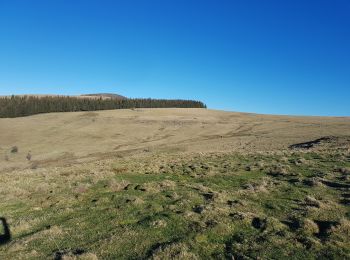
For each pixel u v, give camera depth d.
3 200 17.22
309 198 14.61
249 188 16.84
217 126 96.19
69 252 10.06
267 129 86.69
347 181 18.00
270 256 9.56
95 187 18.88
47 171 28.52
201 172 22.30
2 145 79.62
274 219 12.10
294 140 59.41
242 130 89.19
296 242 10.36
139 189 17.84
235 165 24.59
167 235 11.20
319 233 11.11
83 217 13.55
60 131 92.44
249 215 12.62
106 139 83.88
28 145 79.25
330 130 71.94
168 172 23.02
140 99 189.12
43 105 155.88
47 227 12.72
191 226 11.77
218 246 10.34
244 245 10.25
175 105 190.25
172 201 15.23
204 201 14.97
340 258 9.38
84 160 53.81
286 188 16.94
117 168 25.53
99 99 178.75
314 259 9.39
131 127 96.56
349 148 32.84
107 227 12.29
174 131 91.94
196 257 9.56
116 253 10.09
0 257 10.22
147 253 10.01
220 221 12.13
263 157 28.64
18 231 12.57
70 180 21.28
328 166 22.48
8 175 28.16
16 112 147.50
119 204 15.04
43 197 17.25
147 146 73.50
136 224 12.30
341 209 13.37
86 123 101.75
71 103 165.00
